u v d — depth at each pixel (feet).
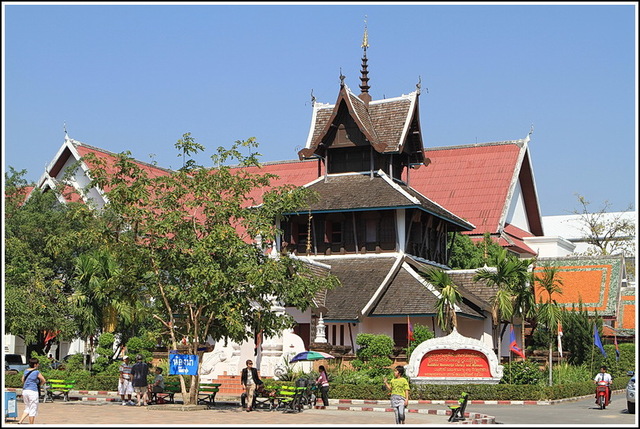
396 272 162.61
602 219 350.64
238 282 100.12
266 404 110.63
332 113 180.24
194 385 102.47
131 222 100.22
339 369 133.90
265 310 106.73
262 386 104.88
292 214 172.96
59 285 162.30
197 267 97.50
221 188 103.55
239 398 126.93
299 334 151.23
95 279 152.76
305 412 101.35
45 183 198.49
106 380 135.95
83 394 132.98
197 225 103.35
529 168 273.95
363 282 159.12
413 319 151.33
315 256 173.68
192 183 102.53
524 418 96.58
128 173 102.37
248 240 166.61
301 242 176.65
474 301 155.94
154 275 103.30
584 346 171.22
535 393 120.37
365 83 189.47
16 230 166.09
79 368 156.66
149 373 138.82
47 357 167.63
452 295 134.31
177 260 100.63
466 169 267.80
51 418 83.87
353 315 148.46
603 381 112.88
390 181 175.22
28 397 76.43
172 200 102.06
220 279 96.12
